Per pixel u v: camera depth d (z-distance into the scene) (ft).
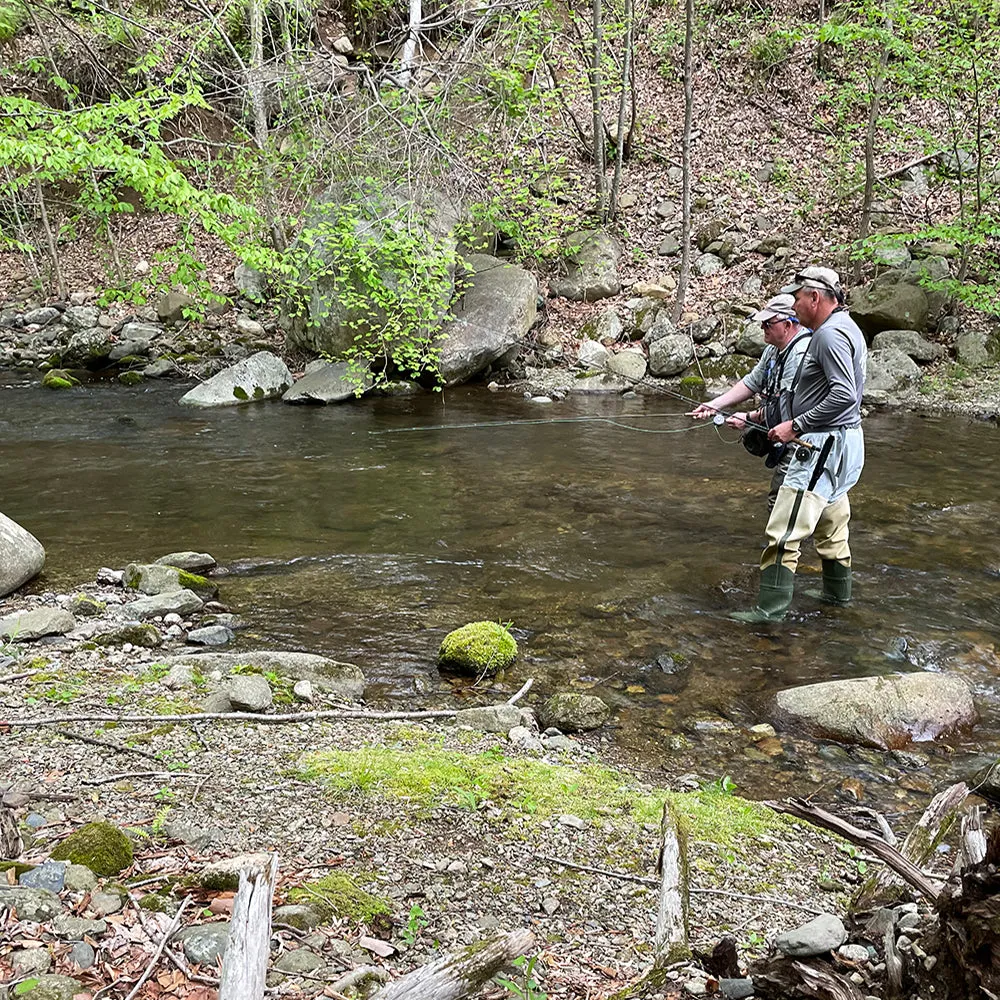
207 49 37.83
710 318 40.09
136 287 36.68
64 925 7.07
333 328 37.88
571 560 20.63
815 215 43.91
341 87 38.65
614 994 6.90
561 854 9.54
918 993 6.22
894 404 35.22
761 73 50.37
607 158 48.37
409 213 33.06
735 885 9.32
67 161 25.94
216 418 34.19
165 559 19.52
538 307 42.34
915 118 45.42
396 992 5.54
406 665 15.61
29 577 18.58
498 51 37.76
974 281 38.63
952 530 22.80
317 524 22.89
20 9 47.42
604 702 14.26
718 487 26.09
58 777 10.35
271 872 5.99
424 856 9.26
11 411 34.73
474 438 31.55
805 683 15.26
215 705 12.78
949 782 12.43
